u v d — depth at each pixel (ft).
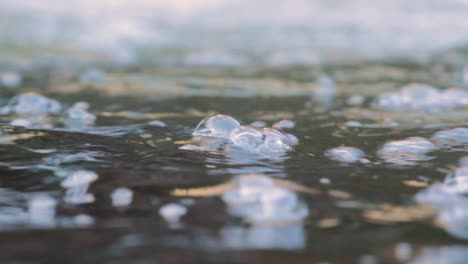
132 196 1.20
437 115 1.71
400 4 4.82
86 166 1.29
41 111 1.69
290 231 1.11
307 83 2.17
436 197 1.19
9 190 1.21
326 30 4.27
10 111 1.68
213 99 1.88
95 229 1.11
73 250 1.07
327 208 1.16
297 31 4.28
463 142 1.46
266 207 1.16
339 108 1.78
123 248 1.07
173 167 1.29
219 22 4.59
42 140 1.42
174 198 1.19
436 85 2.10
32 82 2.13
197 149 1.39
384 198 1.19
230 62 2.97
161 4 4.85
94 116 1.64
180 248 1.07
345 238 1.09
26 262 1.04
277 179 1.25
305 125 1.60
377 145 1.44
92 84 2.10
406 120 1.65
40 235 1.10
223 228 1.12
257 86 2.10
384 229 1.11
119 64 2.82
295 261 1.05
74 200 1.19
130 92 1.97
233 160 1.33
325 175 1.27
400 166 1.31
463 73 2.43
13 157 1.33
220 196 1.20
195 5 4.90
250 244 1.08
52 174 1.26
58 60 2.91
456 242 1.08
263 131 1.45
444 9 4.61
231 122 1.48
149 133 1.49
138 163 1.31
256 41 3.94
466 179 1.23
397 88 2.07
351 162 1.33
